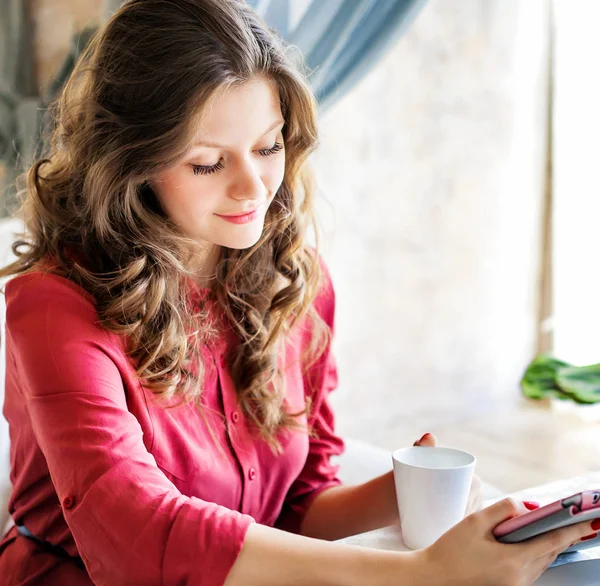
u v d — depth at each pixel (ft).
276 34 3.20
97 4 7.32
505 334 11.66
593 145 10.66
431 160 10.49
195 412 3.31
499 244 11.37
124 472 2.49
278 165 3.00
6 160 7.66
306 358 3.94
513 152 11.27
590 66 10.61
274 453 3.53
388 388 10.56
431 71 10.30
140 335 3.06
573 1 10.71
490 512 2.29
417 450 2.91
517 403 11.84
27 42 7.61
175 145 2.75
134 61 2.83
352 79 6.81
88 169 3.05
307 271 3.83
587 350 10.83
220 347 3.48
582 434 10.50
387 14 6.56
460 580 2.20
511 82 11.07
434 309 10.84
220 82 2.68
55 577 3.14
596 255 10.69
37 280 3.01
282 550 2.27
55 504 3.18
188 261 3.37
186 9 2.78
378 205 10.09
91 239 3.19
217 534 2.30
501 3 10.78
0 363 4.30
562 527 2.23
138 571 2.33
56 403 2.69
